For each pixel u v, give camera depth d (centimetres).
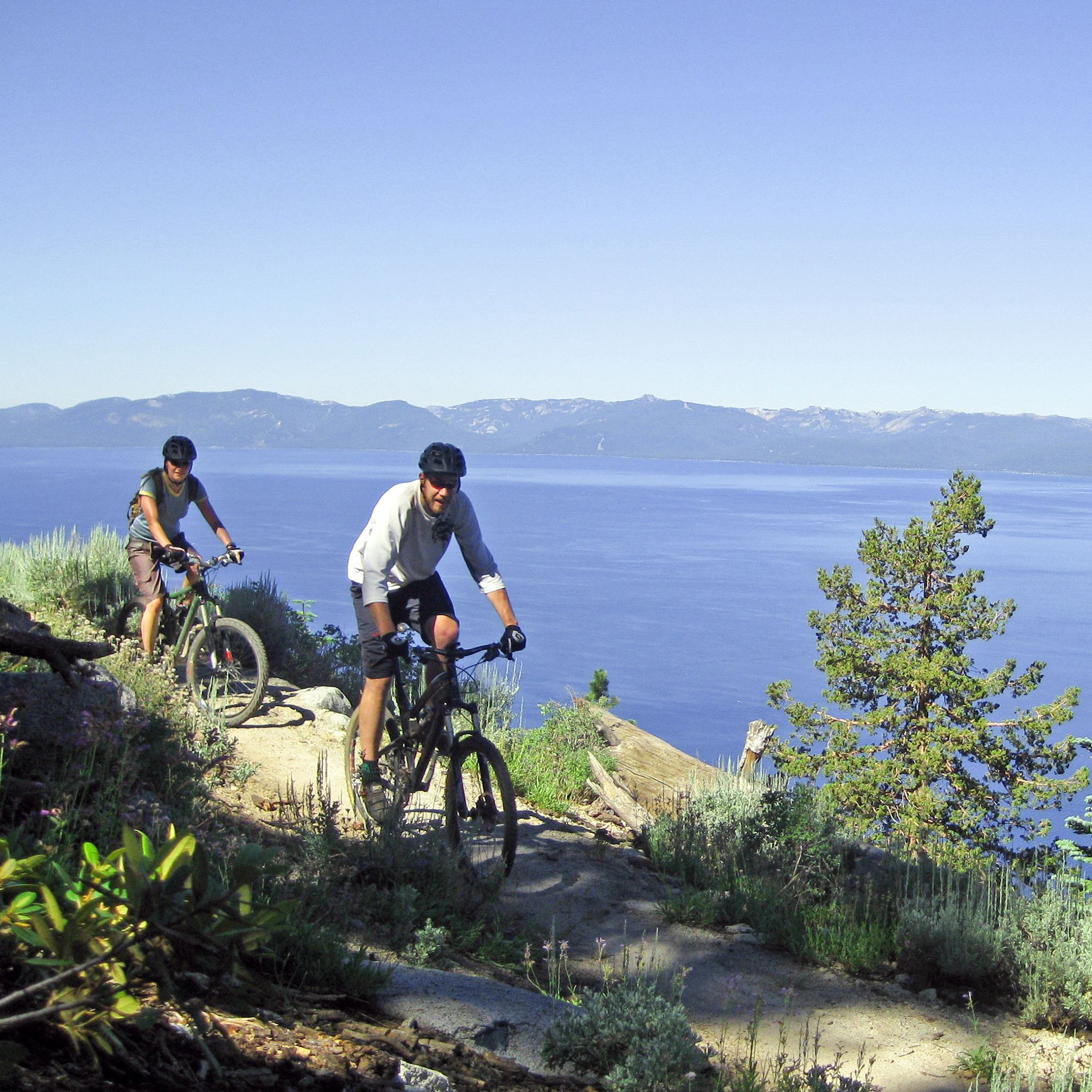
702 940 557
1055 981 507
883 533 2442
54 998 189
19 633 460
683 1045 356
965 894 622
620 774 985
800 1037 452
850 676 2417
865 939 557
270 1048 274
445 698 571
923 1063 437
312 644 1105
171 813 459
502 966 472
